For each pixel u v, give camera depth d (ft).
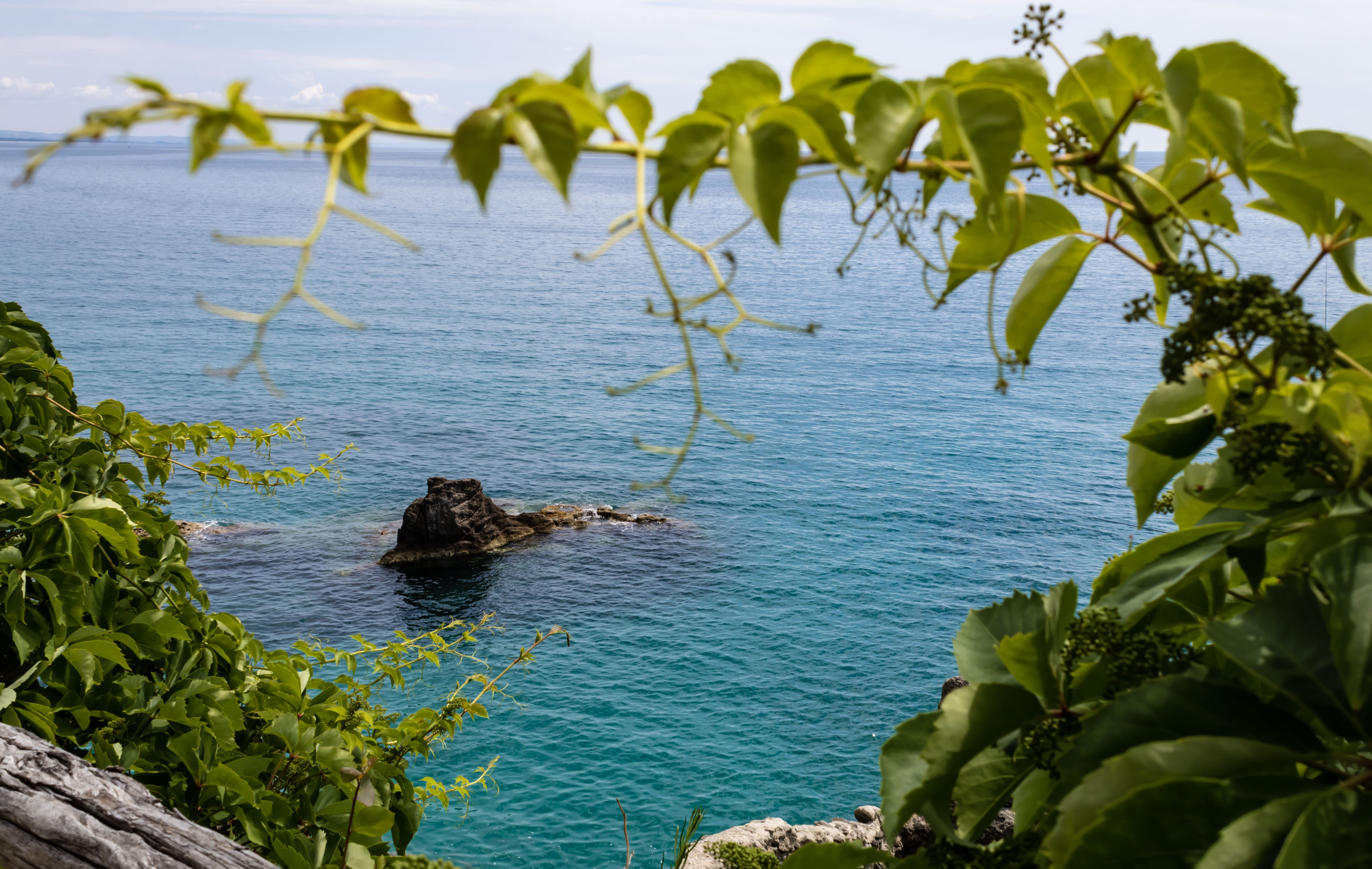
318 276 472.03
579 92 2.94
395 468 182.09
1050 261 4.57
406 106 2.87
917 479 185.47
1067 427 225.15
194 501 151.94
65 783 7.86
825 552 145.48
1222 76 3.90
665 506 165.07
